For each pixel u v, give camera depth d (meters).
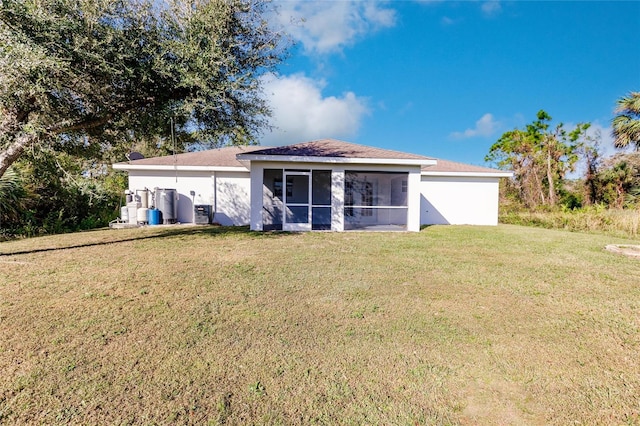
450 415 2.35
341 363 3.02
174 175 15.59
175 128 9.52
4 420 2.21
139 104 8.44
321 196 15.09
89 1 6.44
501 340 3.53
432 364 3.02
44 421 2.21
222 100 8.48
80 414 2.29
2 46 5.79
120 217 15.64
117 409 2.35
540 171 23.92
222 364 2.97
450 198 17.09
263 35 9.04
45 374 2.76
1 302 4.48
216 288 5.23
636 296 5.01
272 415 2.31
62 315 4.05
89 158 9.54
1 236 10.56
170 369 2.88
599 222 14.42
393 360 3.09
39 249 8.48
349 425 2.23
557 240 10.74
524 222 17.94
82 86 6.88
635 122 15.59
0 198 10.54
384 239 10.69
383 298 4.84
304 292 5.08
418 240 10.49
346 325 3.87
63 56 6.41
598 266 6.95
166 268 6.49
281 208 15.16
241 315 4.13
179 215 15.62
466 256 7.93
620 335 3.66
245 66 9.11
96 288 5.15
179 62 8.03
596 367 3.00
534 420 2.30
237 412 2.34
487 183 17.19
